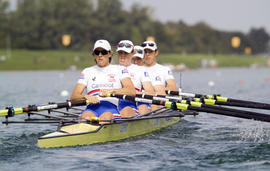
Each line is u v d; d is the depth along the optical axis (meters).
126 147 32.41
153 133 39.31
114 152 30.59
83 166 26.86
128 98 35.00
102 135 33.53
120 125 34.97
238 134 38.59
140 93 39.12
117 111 35.91
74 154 29.84
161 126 42.59
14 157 29.12
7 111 33.28
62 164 27.34
